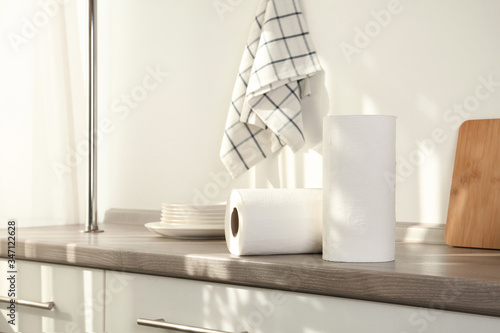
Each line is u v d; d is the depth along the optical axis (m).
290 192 1.11
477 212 1.24
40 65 1.73
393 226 1.04
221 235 1.38
